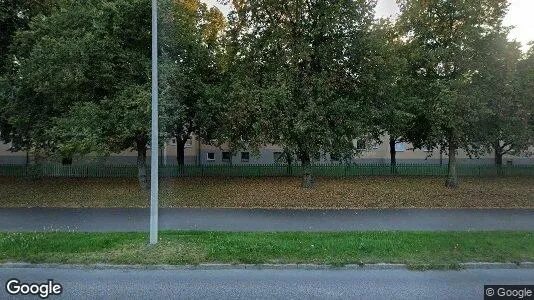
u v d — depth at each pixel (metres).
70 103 17.55
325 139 15.85
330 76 16.62
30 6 21.11
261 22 17.83
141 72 16.81
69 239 9.97
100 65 16.52
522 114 18.97
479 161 35.50
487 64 18.23
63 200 16.77
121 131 15.90
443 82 17.67
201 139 25.06
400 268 8.56
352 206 15.66
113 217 13.35
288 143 16.05
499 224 12.34
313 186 19.69
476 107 17.52
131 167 25.55
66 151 15.95
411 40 19.17
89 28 17.08
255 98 16.19
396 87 17.83
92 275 8.10
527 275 8.16
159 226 11.98
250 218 13.28
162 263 8.57
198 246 9.46
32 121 18.89
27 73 17.39
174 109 17.45
